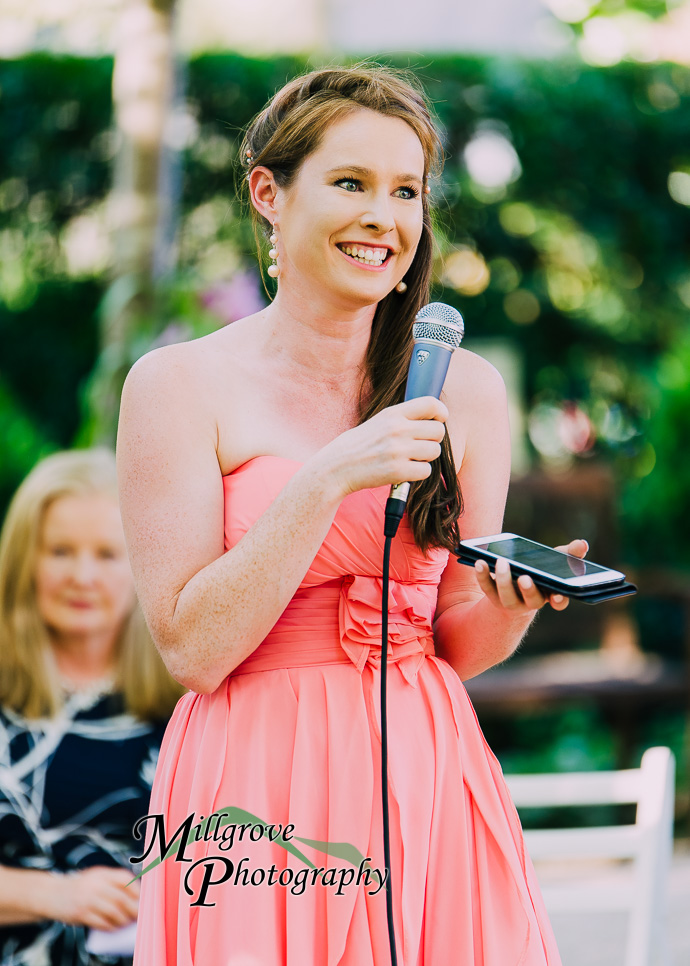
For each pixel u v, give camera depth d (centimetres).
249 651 288
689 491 1071
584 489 1106
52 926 470
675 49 1395
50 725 497
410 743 298
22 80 1291
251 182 320
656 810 516
